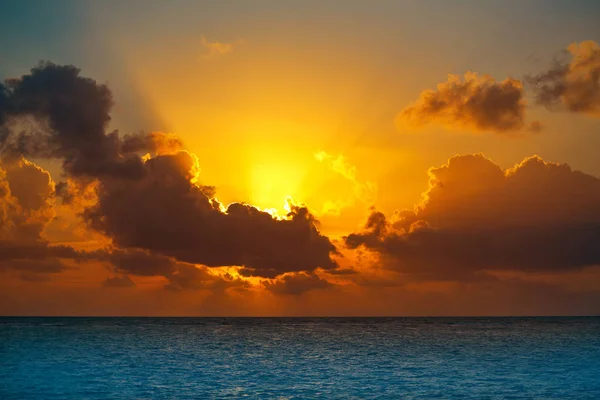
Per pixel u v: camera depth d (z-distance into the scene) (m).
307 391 55.69
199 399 50.88
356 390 56.47
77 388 55.78
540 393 54.50
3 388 55.47
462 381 62.56
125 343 113.31
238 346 108.69
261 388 57.41
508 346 109.50
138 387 56.94
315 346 109.38
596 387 58.09
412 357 88.75
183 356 88.75
